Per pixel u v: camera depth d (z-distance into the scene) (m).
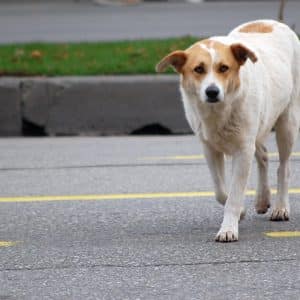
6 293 8.90
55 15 32.94
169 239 10.63
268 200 11.72
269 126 11.05
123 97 18.53
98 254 10.09
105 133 18.59
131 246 10.38
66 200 12.84
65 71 19.28
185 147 16.52
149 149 16.42
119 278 9.23
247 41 11.22
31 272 9.52
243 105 10.23
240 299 8.53
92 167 14.97
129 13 32.81
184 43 20.95
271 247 10.17
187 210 12.08
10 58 20.44
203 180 13.80
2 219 11.88
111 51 20.91
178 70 10.31
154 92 18.50
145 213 11.98
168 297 8.63
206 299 8.55
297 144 16.25
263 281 9.02
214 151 10.85
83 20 30.95
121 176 14.23
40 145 17.23
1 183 14.01
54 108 18.61
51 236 10.95
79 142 17.50
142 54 20.36
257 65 10.65
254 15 30.11
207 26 27.77
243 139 10.36
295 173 14.15
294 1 34.22
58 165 15.23
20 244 10.62
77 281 9.18
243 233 10.84
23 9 35.50
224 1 35.72
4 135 18.69
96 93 18.55
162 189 13.29
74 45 21.77
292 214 11.83
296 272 9.28
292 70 11.58
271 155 15.59
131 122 18.53
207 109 10.14
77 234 11.02
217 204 12.35
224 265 9.55
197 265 9.57
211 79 9.86
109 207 12.36
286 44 11.53
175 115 18.48
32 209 12.38
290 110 11.57
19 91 18.61
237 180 10.48
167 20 29.94
